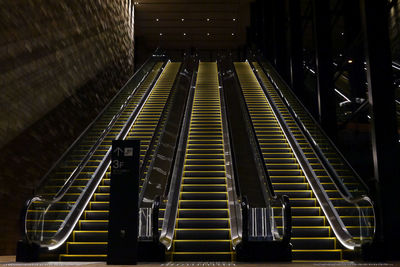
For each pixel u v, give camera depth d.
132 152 5.98
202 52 26.55
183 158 9.66
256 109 13.30
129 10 18.62
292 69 14.70
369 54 7.48
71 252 6.78
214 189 8.73
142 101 13.57
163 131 11.05
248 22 22.58
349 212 7.69
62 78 9.90
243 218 6.35
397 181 6.94
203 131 11.69
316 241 6.93
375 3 7.67
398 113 10.48
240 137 10.67
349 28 13.34
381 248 6.19
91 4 12.29
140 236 6.91
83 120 11.47
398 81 10.58
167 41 25.19
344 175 8.36
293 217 7.46
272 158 10.11
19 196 7.89
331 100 11.29
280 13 17.70
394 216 6.78
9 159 7.49
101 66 13.43
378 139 7.13
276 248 6.35
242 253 6.32
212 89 15.77
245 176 8.69
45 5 8.86
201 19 22.17
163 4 20.38
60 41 9.77
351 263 6.02
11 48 7.46
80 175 8.52
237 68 19.91
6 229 7.45
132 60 19.22
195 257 6.68
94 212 7.67
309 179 8.62
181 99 14.20
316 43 11.70
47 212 7.11
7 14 7.29
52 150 9.32
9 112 7.43
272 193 6.89
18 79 7.73
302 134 11.34
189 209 7.87
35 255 6.07
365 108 9.97
